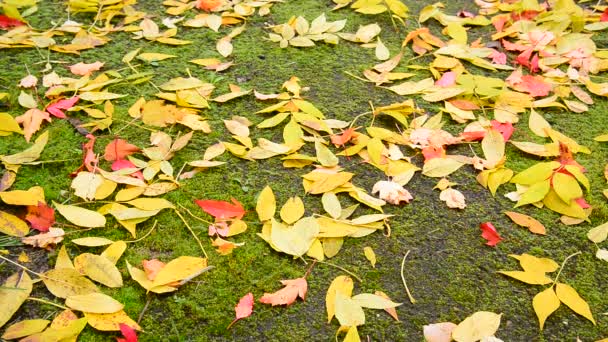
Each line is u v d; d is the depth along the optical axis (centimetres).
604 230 137
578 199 141
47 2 190
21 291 125
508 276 131
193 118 154
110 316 123
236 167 147
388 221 138
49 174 144
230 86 162
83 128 152
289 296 126
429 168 146
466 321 124
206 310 126
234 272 130
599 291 130
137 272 128
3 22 179
